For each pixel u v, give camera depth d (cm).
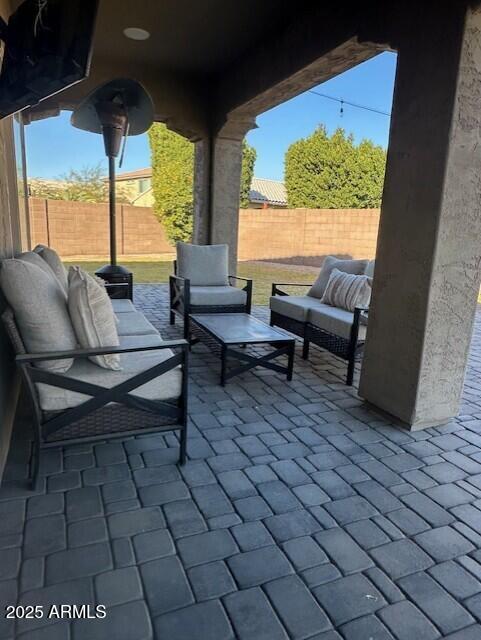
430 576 153
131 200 1866
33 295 185
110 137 419
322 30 328
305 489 201
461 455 237
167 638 126
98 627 128
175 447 232
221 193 577
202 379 339
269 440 246
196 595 141
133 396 201
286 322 426
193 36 420
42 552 154
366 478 212
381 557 161
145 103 411
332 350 357
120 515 176
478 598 145
